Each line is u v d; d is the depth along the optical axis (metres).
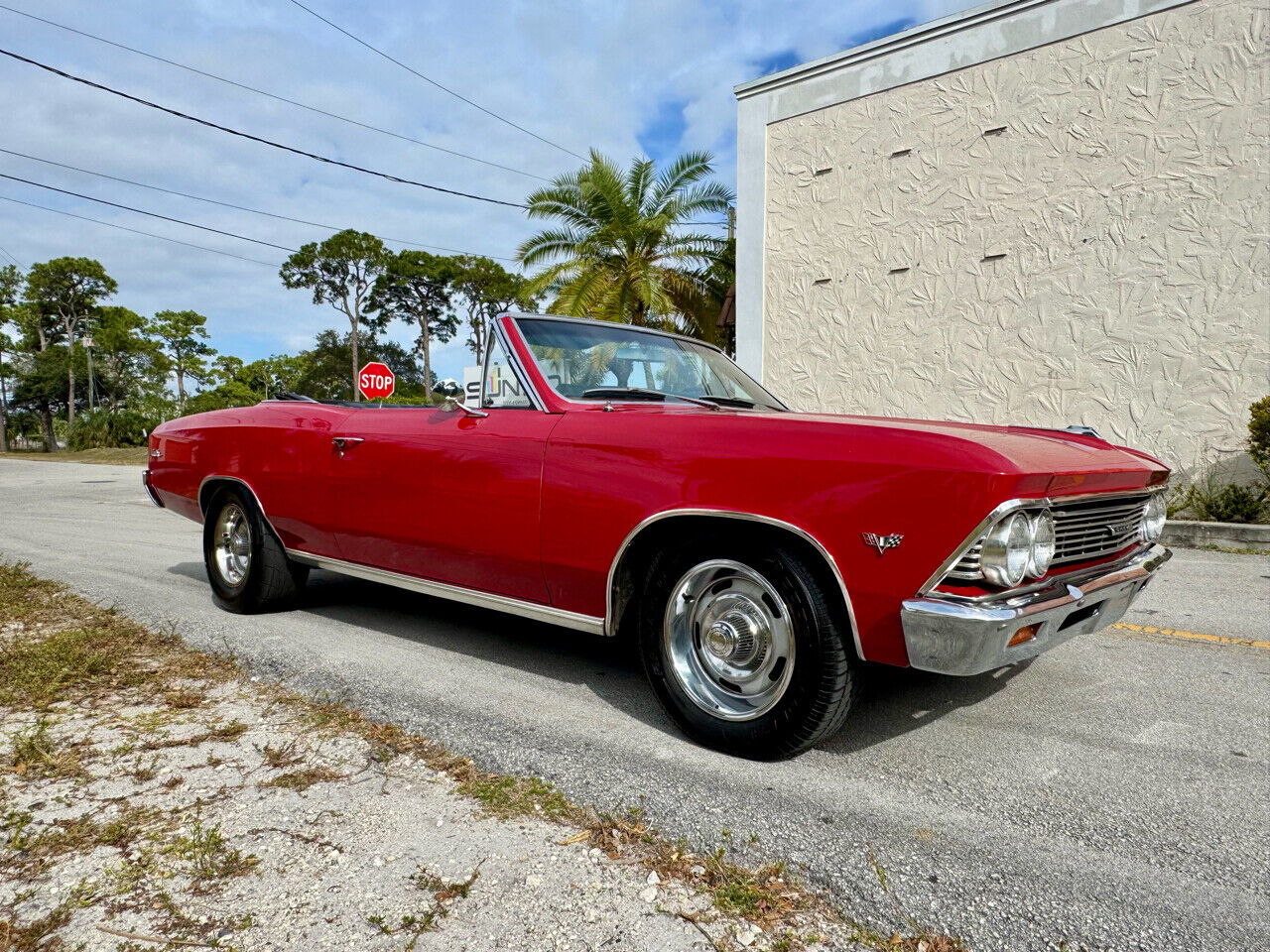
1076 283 9.80
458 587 3.51
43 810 2.27
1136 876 2.01
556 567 3.03
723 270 19.83
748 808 2.33
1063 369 9.93
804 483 2.44
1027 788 2.48
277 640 4.00
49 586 5.20
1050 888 1.95
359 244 58.84
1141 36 9.26
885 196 11.27
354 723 2.93
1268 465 8.29
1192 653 3.98
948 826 2.24
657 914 1.83
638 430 2.88
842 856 2.08
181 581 5.57
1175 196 9.13
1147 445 9.41
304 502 4.05
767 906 1.86
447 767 2.58
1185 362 9.15
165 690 3.26
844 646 2.45
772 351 12.48
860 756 2.71
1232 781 2.54
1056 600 2.39
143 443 47.84
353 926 1.76
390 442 3.64
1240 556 7.04
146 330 75.62
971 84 10.46
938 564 2.23
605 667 3.62
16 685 3.25
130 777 2.48
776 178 12.31
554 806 2.31
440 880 1.95
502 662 3.67
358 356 63.19
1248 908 1.87
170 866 2.00
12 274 68.25
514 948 1.70
